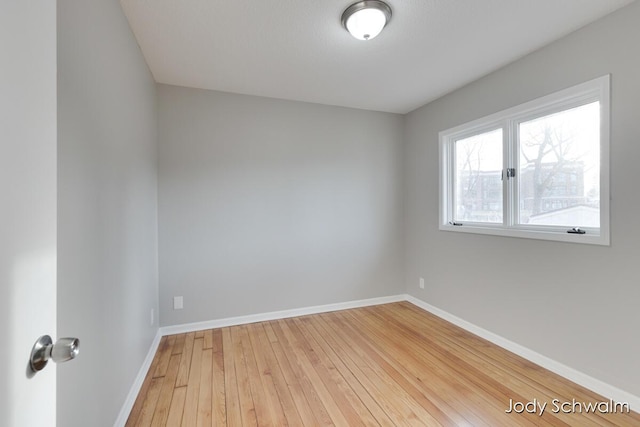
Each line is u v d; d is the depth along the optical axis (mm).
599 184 1880
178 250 2818
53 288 680
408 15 1824
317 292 3346
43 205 645
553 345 2107
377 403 1775
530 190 2371
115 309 1529
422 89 2959
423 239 3451
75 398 1091
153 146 2588
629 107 1704
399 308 3484
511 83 2410
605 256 1821
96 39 1308
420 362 2244
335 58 2352
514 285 2395
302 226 3275
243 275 3043
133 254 1882
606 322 1816
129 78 1835
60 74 995
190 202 2855
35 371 602
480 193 2834
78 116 1133
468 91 2828
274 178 3156
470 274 2820
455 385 1949
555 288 2098
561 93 2047
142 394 1870
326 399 1814
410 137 3648
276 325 2984
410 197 3662
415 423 1608
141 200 2111
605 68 1805
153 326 2482
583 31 1924
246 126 3051
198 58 2326
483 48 2203
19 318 555
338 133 3430
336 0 1696
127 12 1755
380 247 3635
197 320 2883
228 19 1853
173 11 1764
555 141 2193
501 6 1741
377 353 2387
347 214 3473
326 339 2652
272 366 2195
